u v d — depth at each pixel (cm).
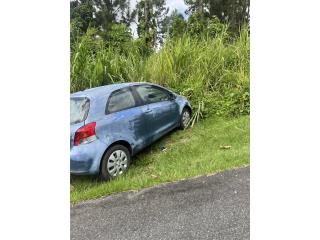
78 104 288
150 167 304
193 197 259
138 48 416
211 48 416
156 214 249
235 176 280
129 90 321
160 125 336
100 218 252
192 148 321
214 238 240
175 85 401
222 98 372
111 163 290
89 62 394
